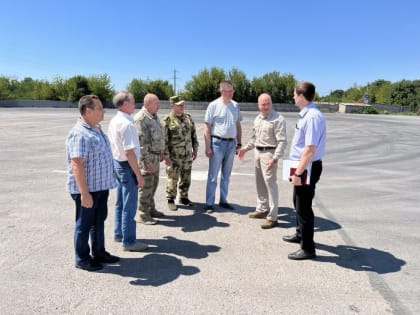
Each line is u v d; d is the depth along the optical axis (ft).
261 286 11.93
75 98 185.37
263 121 18.02
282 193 24.57
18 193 23.18
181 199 21.44
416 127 88.94
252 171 32.19
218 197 23.44
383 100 248.32
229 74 200.34
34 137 52.47
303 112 13.57
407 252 14.97
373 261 14.05
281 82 200.64
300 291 11.64
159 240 15.97
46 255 14.07
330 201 22.98
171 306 10.64
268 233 16.98
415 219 19.39
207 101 194.49
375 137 63.93
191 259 13.99
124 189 14.60
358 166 35.91
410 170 33.91
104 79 191.42
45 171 30.07
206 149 20.44
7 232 16.43
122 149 14.44
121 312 10.30
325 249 15.20
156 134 17.54
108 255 13.58
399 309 10.69
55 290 11.47
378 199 23.53
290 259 14.10
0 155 37.47
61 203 21.12
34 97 192.95
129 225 14.61
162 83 202.90
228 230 17.30
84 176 12.06
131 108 14.70
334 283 12.22
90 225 12.75
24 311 10.27
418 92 227.61
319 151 13.73
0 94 180.14
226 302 10.91
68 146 12.20
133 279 12.30
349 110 189.67
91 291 11.45
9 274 12.48
